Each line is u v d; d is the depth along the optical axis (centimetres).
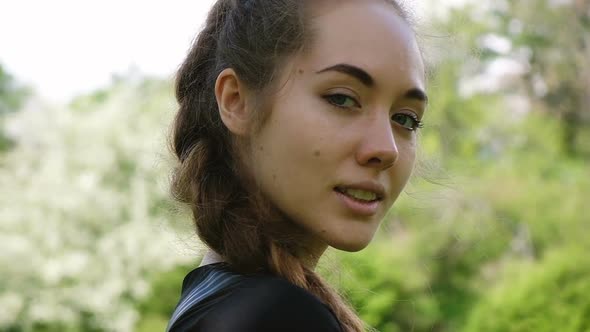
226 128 145
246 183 141
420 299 895
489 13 1471
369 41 133
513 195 1102
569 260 762
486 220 1020
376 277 852
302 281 134
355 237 131
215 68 149
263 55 137
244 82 140
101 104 1336
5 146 1353
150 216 1146
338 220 131
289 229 138
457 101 1153
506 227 1081
